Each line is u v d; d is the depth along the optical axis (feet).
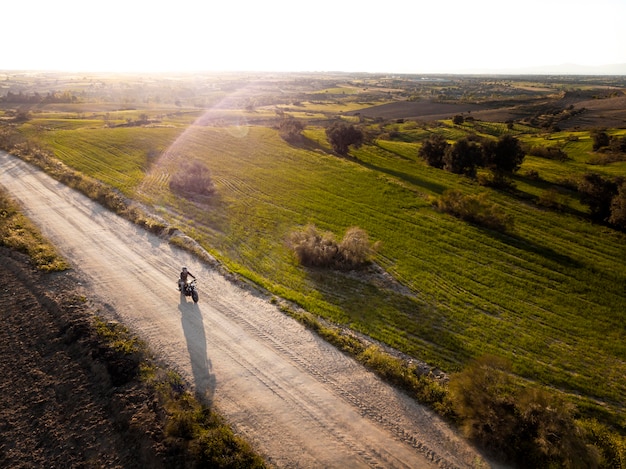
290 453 41.47
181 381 49.26
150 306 65.00
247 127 268.41
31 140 177.27
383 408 48.16
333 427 44.96
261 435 43.27
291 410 46.80
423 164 207.10
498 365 51.65
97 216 101.71
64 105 420.77
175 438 40.68
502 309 79.10
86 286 68.80
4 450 38.73
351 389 50.75
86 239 88.07
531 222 133.49
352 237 90.27
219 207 119.34
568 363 63.87
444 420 46.96
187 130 238.07
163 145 194.90
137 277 74.02
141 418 42.78
